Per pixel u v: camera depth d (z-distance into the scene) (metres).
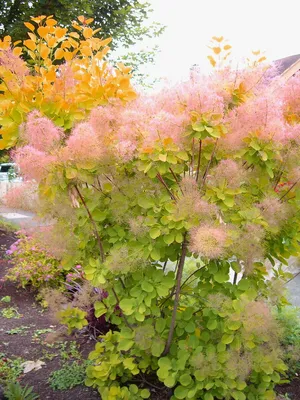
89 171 2.27
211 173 2.35
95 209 2.37
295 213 2.49
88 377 2.65
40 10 7.14
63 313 2.63
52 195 2.14
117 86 2.46
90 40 2.60
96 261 2.36
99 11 7.95
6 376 2.82
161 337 2.47
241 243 2.19
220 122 2.16
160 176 2.30
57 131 2.12
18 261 4.80
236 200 2.36
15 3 7.32
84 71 2.51
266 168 2.30
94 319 3.40
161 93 2.42
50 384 2.76
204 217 2.16
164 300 2.65
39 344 3.34
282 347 2.99
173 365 2.36
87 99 2.38
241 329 2.25
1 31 7.31
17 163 2.19
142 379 2.71
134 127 2.19
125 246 2.34
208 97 2.10
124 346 2.38
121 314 2.62
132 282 2.48
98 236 2.40
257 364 2.38
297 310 3.55
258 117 2.16
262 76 2.47
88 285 2.97
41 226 2.98
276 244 2.56
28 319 3.89
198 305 2.70
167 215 2.23
